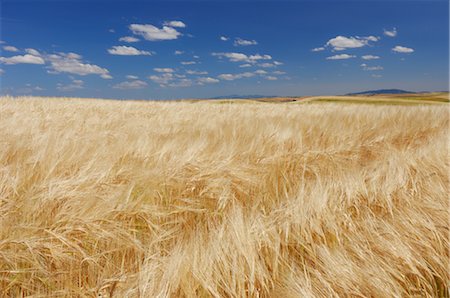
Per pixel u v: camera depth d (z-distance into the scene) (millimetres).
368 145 5762
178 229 2598
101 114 11180
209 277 1785
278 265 2041
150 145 4355
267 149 4801
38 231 2170
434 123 9531
